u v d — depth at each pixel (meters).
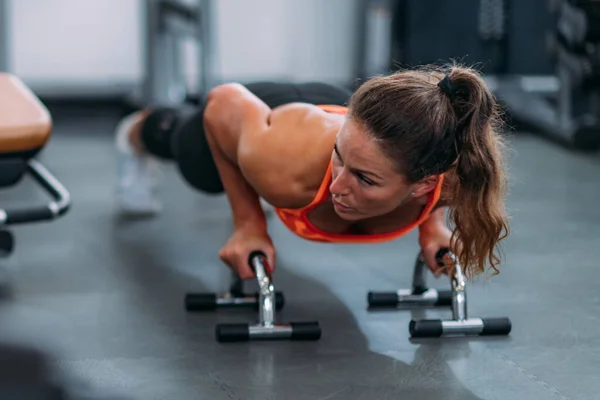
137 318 2.23
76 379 1.85
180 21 4.73
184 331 2.14
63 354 1.98
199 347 2.03
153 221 3.23
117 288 2.47
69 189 3.70
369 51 5.98
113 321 2.20
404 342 2.07
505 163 1.79
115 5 5.73
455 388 1.82
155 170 3.71
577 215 3.40
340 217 1.96
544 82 5.61
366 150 1.66
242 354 1.99
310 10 6.04
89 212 3.33
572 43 4.56
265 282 2.08
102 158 4.36
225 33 5.97
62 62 5.75
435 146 1.67
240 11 5.96
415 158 1.66
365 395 1.78
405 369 1.91
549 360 1.98
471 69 1.77
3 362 1.93
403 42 5.55
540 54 5.69
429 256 2.14
